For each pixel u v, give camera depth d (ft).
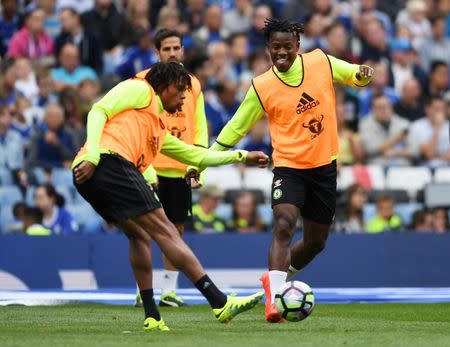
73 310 99.60
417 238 143.64
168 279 107.34
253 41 199.41
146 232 75.41
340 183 169.58
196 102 107.34
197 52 184.65
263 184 166.61
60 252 136.15
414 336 71.87
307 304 76.79
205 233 138.10
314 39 199.11
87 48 182.50
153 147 76.79
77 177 73.26
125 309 101.55
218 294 74.18
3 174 154.61
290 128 86.02
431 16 213.46
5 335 70.64
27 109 166.81
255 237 139.44
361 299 117.39
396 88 199.11
